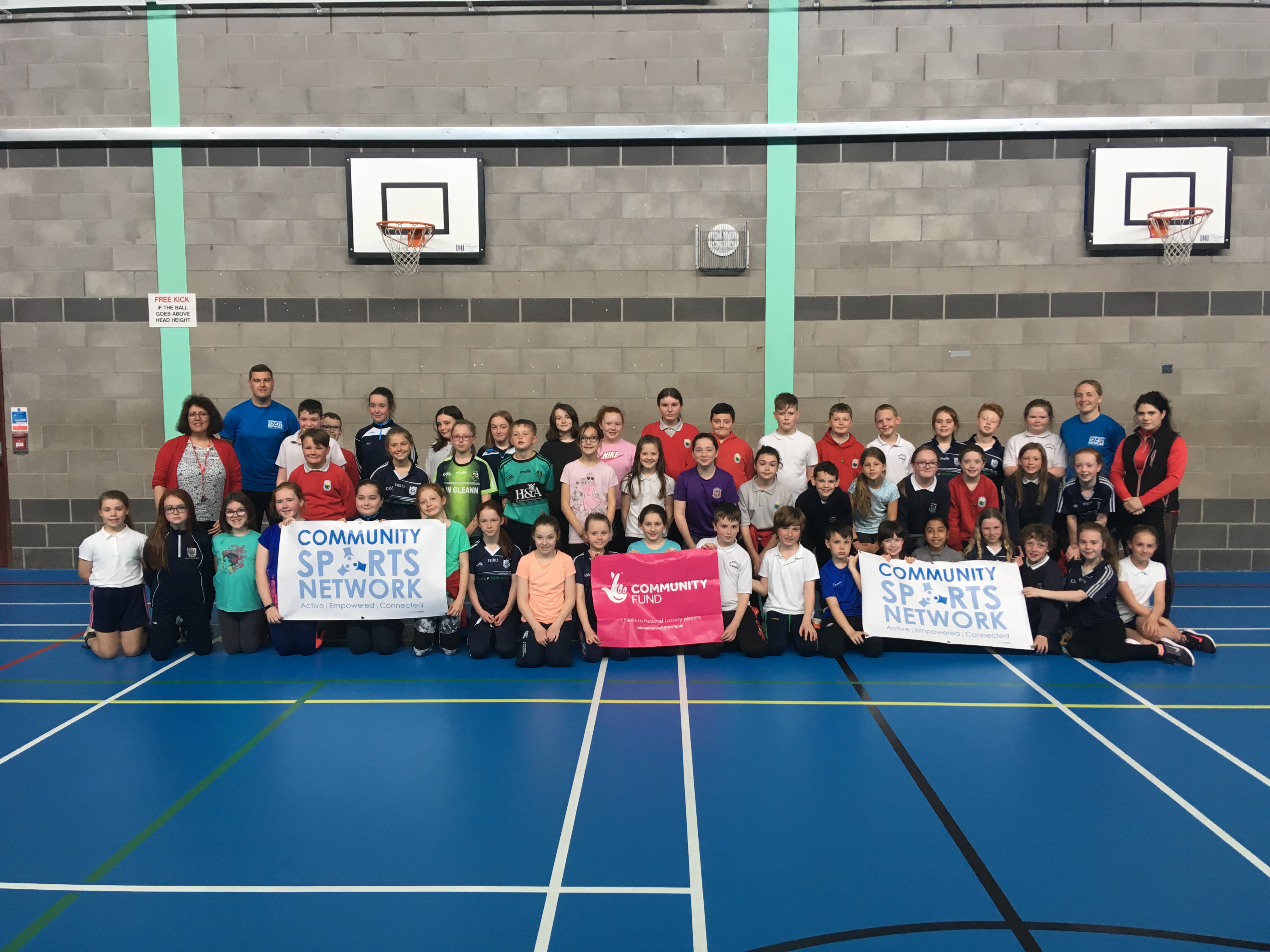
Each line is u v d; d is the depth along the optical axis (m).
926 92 8.02
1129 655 5.66
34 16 8.23
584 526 6.22
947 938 2.65
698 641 5.78
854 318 8.19
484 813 3.50
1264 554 8.23
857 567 6.01
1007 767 3.94
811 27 8.03
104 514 5.79
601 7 8.07
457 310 8.31
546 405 8.36
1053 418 8.15
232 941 2.65
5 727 4.50
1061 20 7.91
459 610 5.87
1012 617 5.78
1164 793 3.67
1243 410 8.12
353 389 8.39
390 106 8.20
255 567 5.93
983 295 8.11
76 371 8.48
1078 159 7.99
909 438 8.23
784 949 2.60
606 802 3.59
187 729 4.46
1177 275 8.03
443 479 6.30
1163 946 2.61
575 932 2.69
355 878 3.01
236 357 8.39
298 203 8.27
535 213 8.23
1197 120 7.89
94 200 8.34
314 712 4.71
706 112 8.12
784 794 3.66
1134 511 6.25
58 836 3.32
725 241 8.16
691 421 8.33
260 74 8.20
